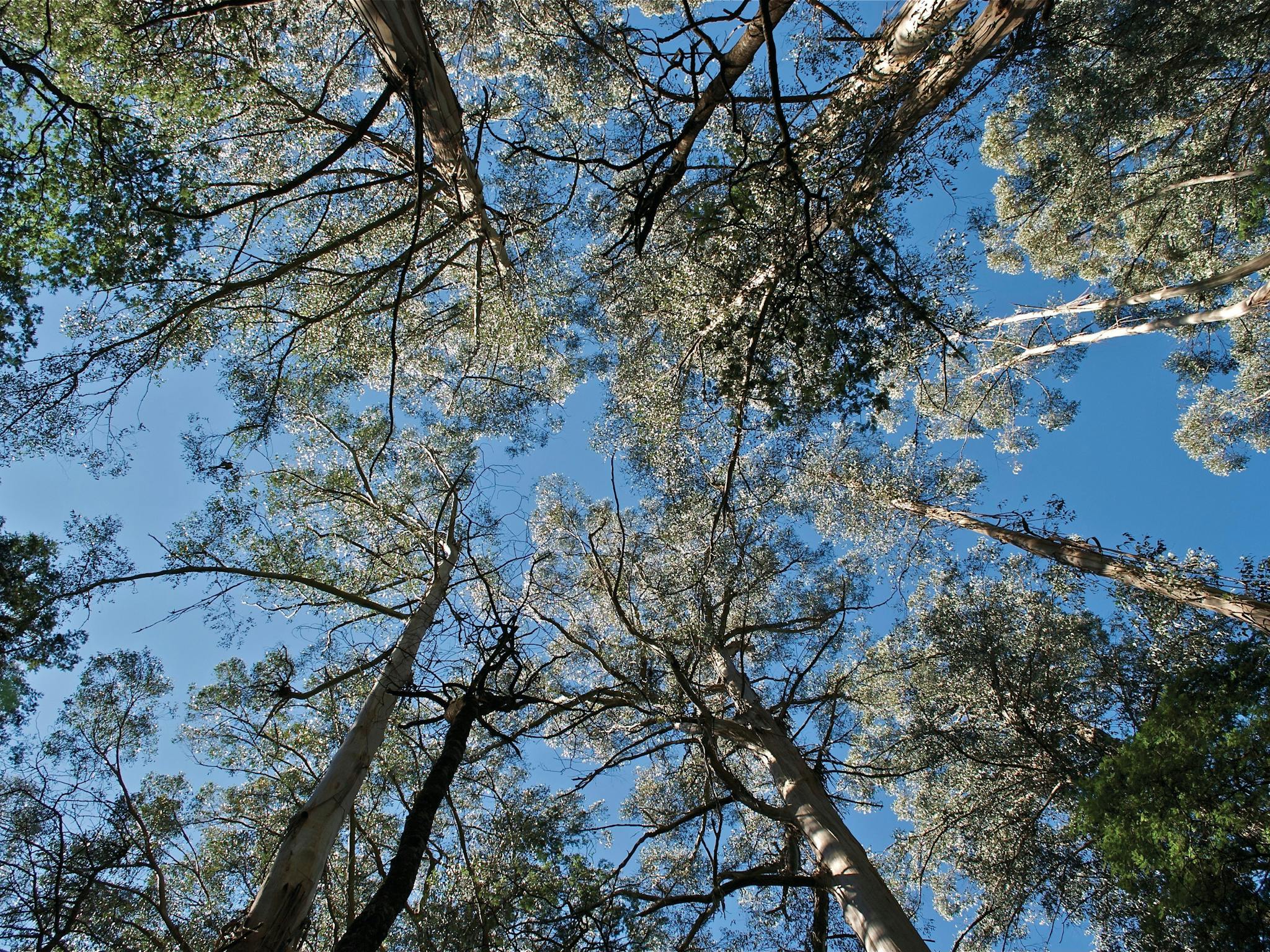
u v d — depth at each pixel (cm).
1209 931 572
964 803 1133
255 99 1016
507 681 921
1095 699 1058
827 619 1067
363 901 883
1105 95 1147
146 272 804
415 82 730
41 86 722
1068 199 1480
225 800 956
